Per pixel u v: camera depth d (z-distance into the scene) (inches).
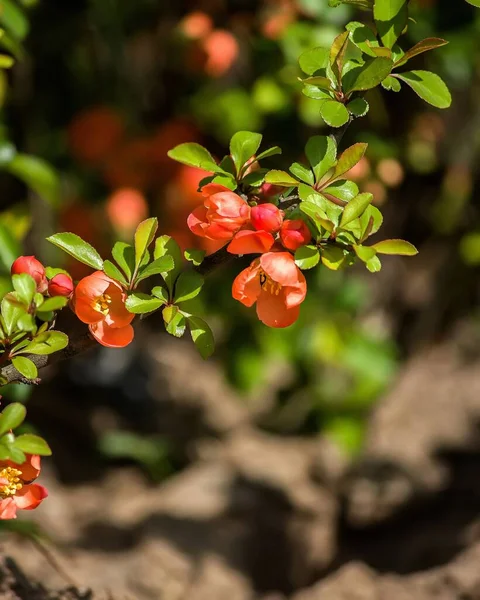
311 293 203.6
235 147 78.0
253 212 69.5
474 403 213.6
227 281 190.7
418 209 230.5
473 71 196.1
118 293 71.7
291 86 158.1
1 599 104.6
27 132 192.5
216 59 159.9
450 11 167.3
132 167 168.7
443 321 246.2
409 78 78.7
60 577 125.3
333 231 70.7
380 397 217.0
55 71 194.9
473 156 224.7
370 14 161.0
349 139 167.0
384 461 192.4
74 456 221.9
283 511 182.1
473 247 193.6
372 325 238.8
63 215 181.3
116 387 234.7
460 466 194.1
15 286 69.2
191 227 72.9
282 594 170.1
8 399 125.3
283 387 218.2
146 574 152.8
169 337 257.3
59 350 75.5
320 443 214.7
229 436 225.0
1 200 200.4
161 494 194.1
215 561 161.0
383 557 174.2
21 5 145.6
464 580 129.6
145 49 195.2
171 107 185.5
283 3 160.1
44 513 187.2
